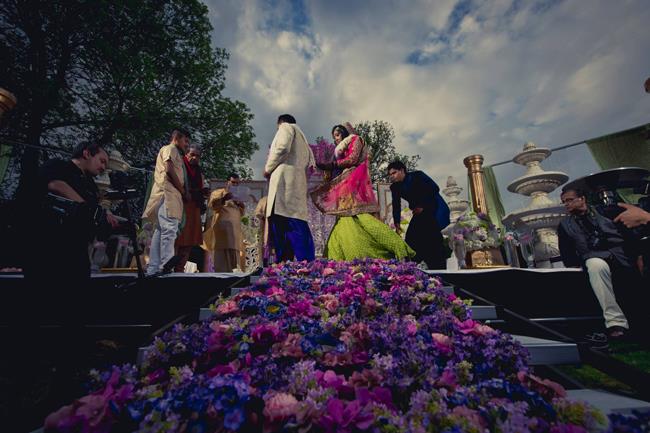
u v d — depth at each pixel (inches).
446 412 36.5
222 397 36.0
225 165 601.3
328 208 143.6
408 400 42.9
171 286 111.4
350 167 147.2
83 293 76.3
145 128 494.6
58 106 454.3
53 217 72.8
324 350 54.7
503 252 212.7
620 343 103.0
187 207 142.3
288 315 71.6
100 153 88.4
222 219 192.7
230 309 72.7
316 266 113.8
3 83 396.8
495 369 49.6
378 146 729.0
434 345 54.6
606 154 197.2
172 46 543.5
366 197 142.9
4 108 130.0
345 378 50.8
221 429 33.9
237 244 194.5
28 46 437.1
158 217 122.7
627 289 107.7
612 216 114.9
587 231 115.7
